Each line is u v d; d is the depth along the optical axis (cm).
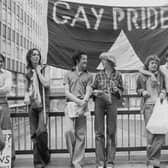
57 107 546
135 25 571
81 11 561
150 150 462
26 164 514
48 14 553
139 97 542
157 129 438
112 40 569
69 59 555
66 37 557
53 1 553
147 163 469
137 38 571
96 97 459
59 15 555
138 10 572
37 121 468
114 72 464
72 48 558
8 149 441
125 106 554
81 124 460
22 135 781
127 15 570
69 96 448
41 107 458
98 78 459
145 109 467
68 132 453
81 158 459
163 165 496
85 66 461
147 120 463
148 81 461
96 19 565
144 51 572
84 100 444
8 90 443
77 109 447
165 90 453
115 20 568
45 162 494
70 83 459
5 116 446
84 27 561
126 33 570
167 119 440
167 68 466
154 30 571
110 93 452
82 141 459
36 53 463
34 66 467
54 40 554
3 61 454
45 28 553
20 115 515
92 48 564
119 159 539
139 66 572
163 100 447
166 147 533
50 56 552
